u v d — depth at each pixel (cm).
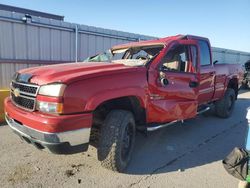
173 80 443
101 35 1158
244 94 1308
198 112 558
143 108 400
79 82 323
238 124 679
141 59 477
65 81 314
